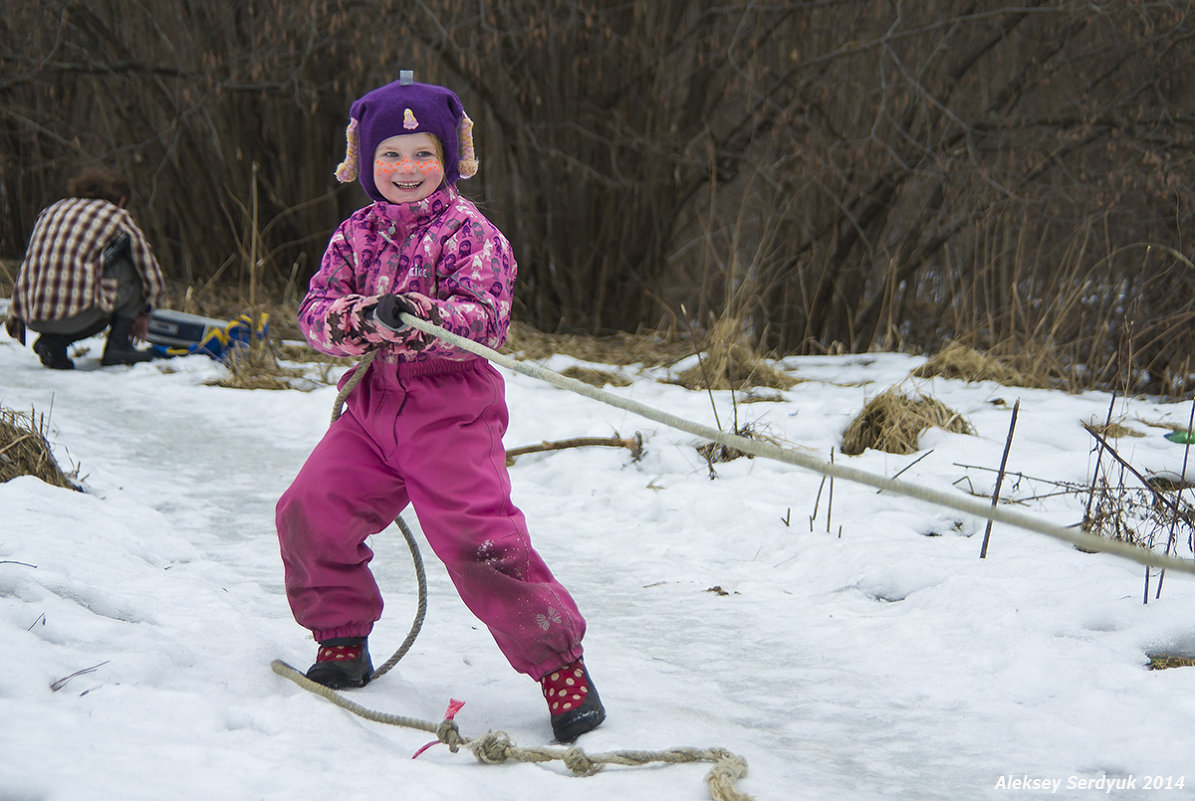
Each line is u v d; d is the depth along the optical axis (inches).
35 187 573.6
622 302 532.7
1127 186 459.2
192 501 222.7
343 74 521.0
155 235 555.8
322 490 122.5
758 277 459.5
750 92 495.8
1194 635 147.6
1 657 111.6
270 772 97.8
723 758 108.4
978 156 483.8
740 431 277.6
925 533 215.8
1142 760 116.0
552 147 515.2
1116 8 451.5
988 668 143.5
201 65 522.0
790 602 179.2
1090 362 394.9
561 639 118.5
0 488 189.3
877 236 507.2
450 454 120.0
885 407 281.1
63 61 535.5
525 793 103.9
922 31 451.5
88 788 87.8
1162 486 240.4
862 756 120.2
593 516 233.1
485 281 123.4
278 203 531.5
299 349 395.5
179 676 120.4
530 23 492.4
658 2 500.4
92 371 351.9
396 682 132.1
